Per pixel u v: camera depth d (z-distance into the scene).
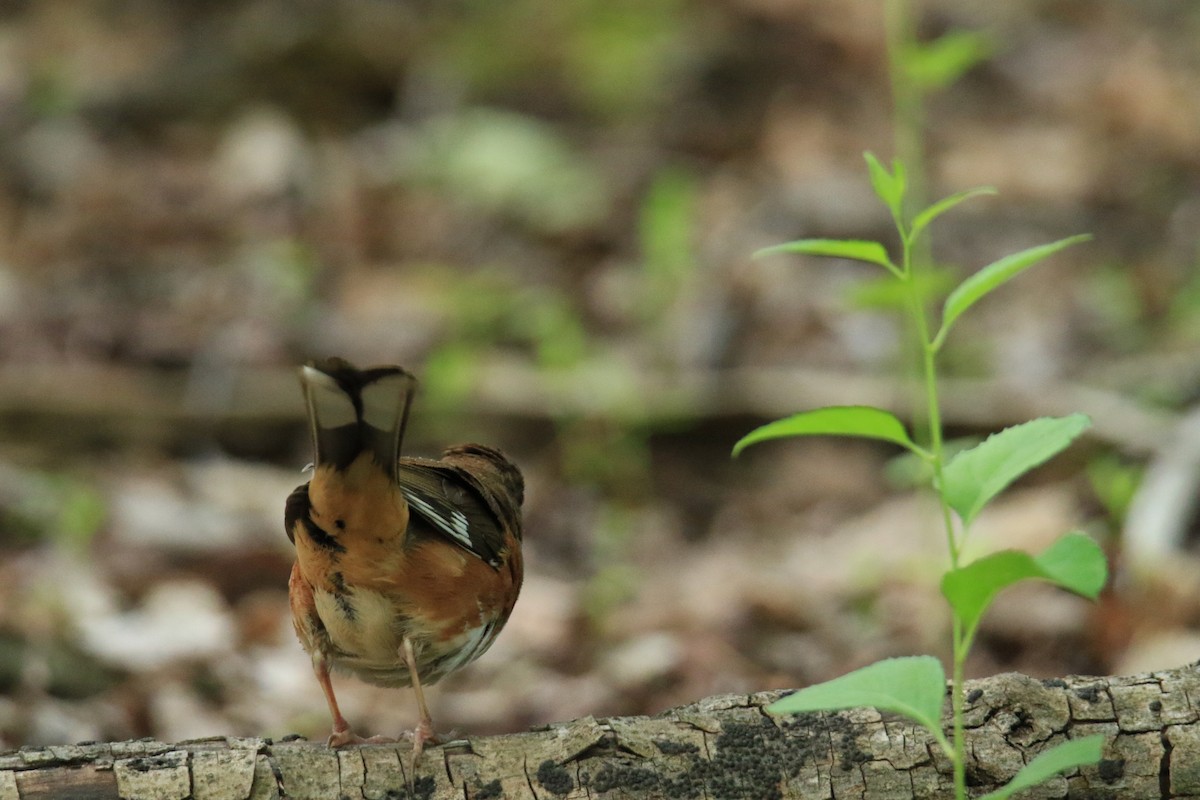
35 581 9.66
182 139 17.00
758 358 13.60
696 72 18.75
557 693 9.04
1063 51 20.03
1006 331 14.02
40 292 13.98
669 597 10.45
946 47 7.48
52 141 16.78
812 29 19.62
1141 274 14.68
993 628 9.41
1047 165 16.98
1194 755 5.11
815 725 5.18
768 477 12.73
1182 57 19.80
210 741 5.11
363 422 4.96
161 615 9.41
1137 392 12.67
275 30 18.50
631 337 14.09
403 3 19.41
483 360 13.66
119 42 18.75
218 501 11.56
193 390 12.80
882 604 10.09
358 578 5.39
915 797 5.11
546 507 12.19
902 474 8.39
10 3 19.83
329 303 14.57
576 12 19.00
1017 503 11.31
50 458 12.16
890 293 7.27
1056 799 5.11
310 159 16.66
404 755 5.11
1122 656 9.04
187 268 14.61
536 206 15.98
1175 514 9.95
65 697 8.40
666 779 5.11
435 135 17.30
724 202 16.02
